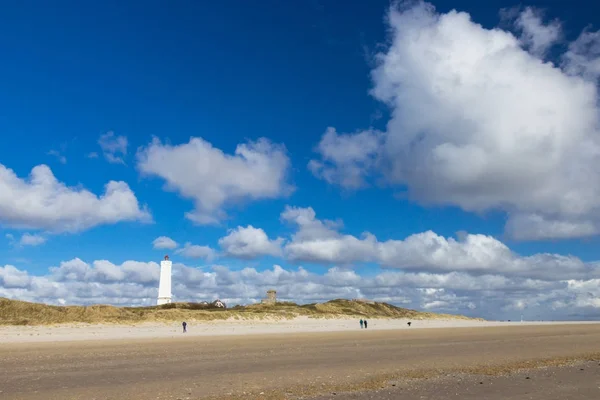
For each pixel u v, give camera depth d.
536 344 52.81
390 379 25.52
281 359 36.59
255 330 91.62
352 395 20.84
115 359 36.56
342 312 152.25
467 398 20.08
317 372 28.55
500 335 74.88
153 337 67.81
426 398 20.08
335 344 53.72
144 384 24.09
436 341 59.38
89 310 103.81
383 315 163.50
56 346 50.41
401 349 46.41
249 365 32.47
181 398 20.28
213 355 39.94
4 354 40.81
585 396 20.53
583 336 70.00
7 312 96.88
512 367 30.62
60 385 23.84
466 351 43.75
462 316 187.50
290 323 118.81
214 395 20.95
